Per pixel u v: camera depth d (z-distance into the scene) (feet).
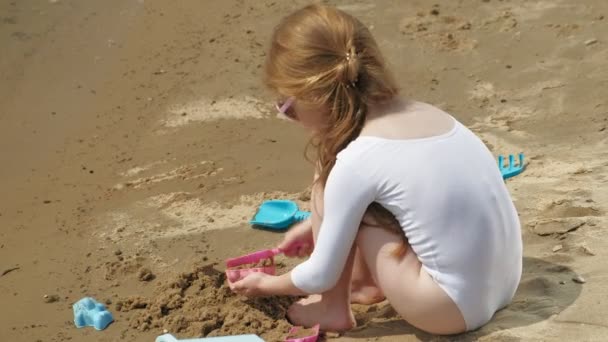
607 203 13.70
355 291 11.46
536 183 15.12
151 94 21.52
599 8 24.11
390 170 9.51
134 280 13.08
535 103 19.48
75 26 25.46
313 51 9.67
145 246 14.28
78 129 20.25
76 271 13.61
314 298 11.34
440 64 22.04
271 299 11.71
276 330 10.84
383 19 24.68
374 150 9.55
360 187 9.55
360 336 10.55
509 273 10.15
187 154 18.22
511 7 24.80
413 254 9.83
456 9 24.95
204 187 16.53
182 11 26.07
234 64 22.63
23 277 13.64
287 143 18.38
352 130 9.74
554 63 21.39
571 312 10.29
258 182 16.52
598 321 10.02
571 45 22.20
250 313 11.25
